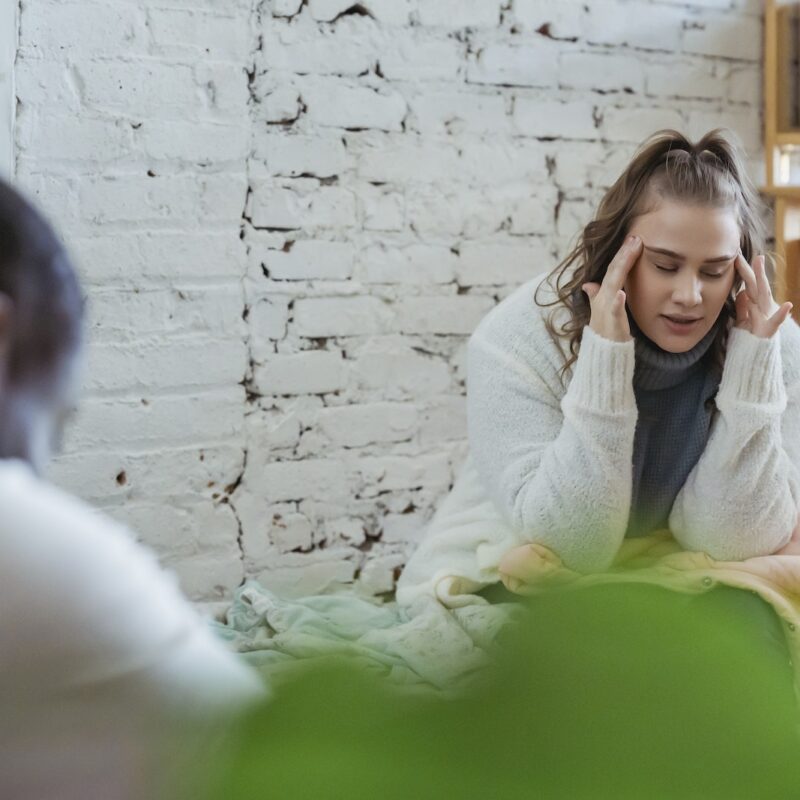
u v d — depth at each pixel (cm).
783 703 22
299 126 223
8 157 200
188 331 217
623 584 25
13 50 198
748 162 266
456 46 235
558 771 21
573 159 248
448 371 240
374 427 235
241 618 177
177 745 46
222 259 218
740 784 21
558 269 164
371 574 236
